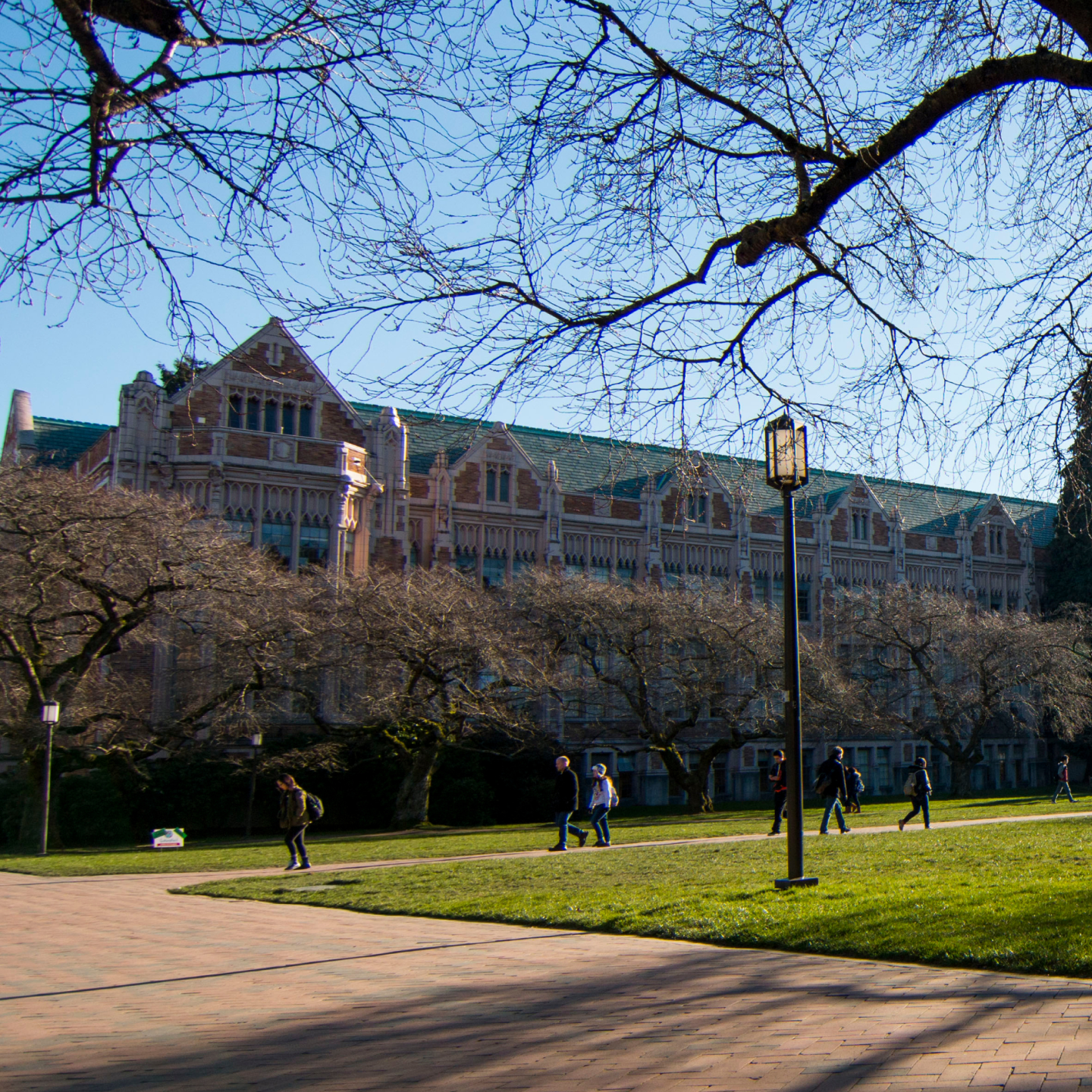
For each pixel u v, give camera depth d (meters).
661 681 42.94
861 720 44.81
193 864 23.17
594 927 11.25
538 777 44.09
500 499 53.44
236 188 6.51
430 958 9.88
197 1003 8.12
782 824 29.41
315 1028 7.16
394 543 47.38
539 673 36.75
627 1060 6.00
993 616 50.91
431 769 37.78
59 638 32.38
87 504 29.38
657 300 9.26
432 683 36.97
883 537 64.94
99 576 30.72
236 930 12.38
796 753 13.37
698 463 10.02
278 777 38.69
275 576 33.75
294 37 6.25
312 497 45.19
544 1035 6.68
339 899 14.86
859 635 52.00
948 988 7.46
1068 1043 5.79
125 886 19.02
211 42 6.10
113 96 5.79
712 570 58.56
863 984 7.73
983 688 50.12
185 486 42.53
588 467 57.69
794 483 13.55
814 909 11.12
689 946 10.05
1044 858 15.72
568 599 39.72
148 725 33.81
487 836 30.23
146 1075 6.02
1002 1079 5.18
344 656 35.09
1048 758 68.56
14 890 18.56
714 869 16.39
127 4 5.81
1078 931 8.89
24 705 32.34
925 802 25.11
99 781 35.88
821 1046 6.03
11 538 29.67
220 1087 5.73
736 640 40.28
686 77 8.71
